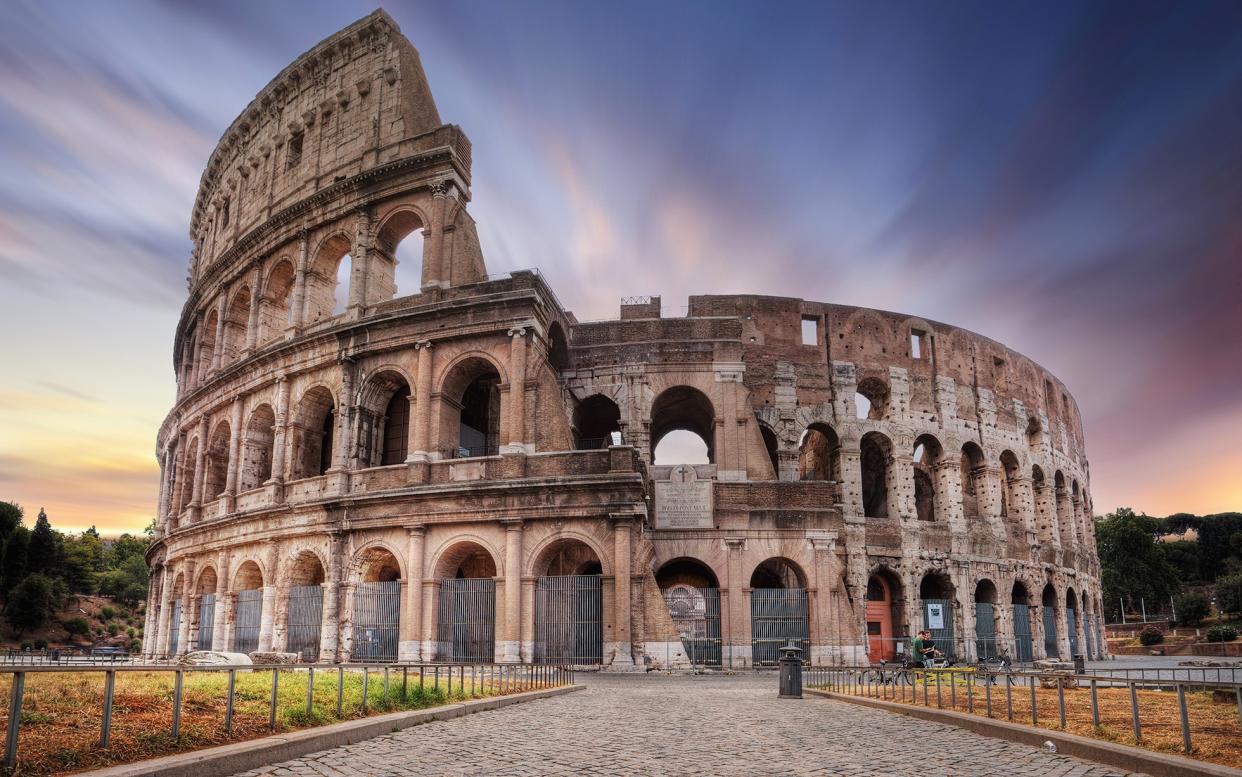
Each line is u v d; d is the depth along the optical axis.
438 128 55.06
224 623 56.16
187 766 12.57
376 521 48.81
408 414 55.12
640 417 55.53
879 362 65.12
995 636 64.38
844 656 50.53
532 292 48.56
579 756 16.16
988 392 70.38
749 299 63.69
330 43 62.31
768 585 59.91
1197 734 16.75
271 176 65.19
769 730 20.58
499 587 45.84
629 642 43.53
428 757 15.62
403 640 46.44
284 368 56.16
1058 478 79.62
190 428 69.69
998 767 15.22
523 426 47.75
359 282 54.81
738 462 54.59
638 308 62.34
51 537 146.00
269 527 53.66
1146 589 141.88
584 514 45.31
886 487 64.38
